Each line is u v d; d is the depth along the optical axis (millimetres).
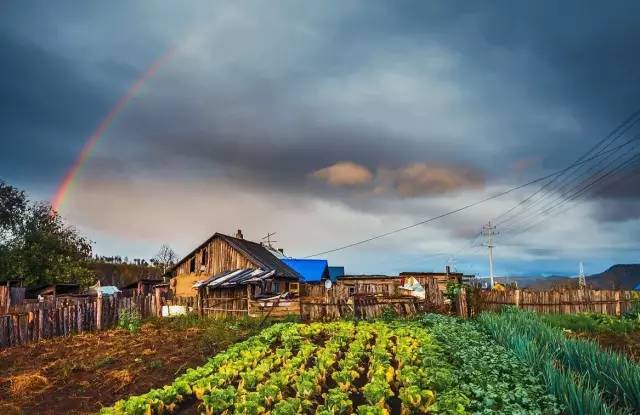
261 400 12359
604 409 9211
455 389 11734
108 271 92250
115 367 16766
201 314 31734
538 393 11391
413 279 41438
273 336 21281
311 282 53031
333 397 11781
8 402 13117
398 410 12086
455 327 22250
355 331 22531
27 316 22641
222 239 40938
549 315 27344
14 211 52094
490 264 69125
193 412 12156
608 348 18469
